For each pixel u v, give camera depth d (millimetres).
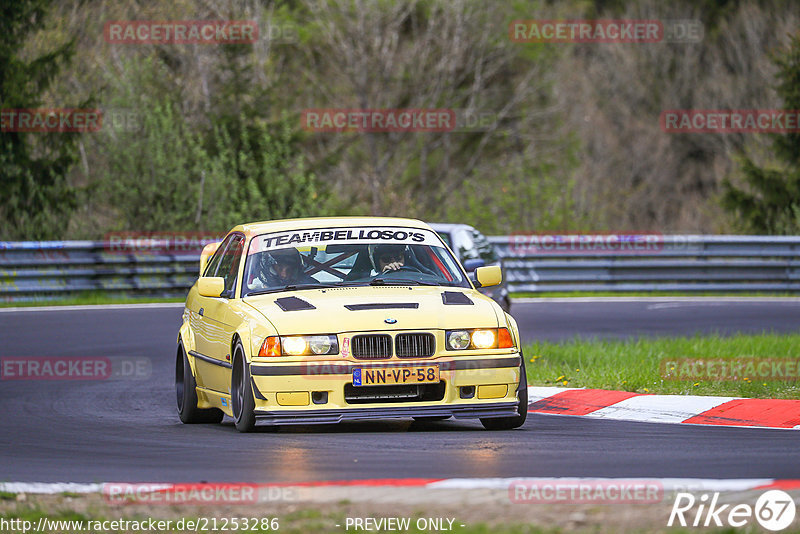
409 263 36750
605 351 51719
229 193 112750
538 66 179125
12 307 81562
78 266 89000
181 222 108250
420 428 35375
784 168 136250
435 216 135875
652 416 37594
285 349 32188
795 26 198875
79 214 116812
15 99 112062
